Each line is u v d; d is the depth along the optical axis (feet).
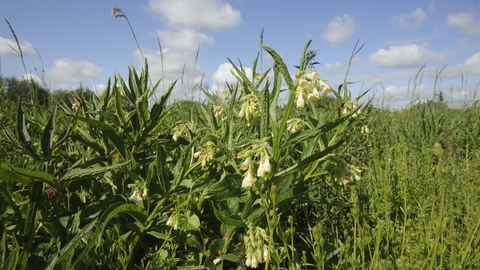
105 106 9.62
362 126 13.78
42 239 7.80
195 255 8.39
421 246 7.45
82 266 7.02
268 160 6.72
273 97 7.10
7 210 8.00
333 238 8.86
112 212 6.68
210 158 8.38
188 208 8.86
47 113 14.92
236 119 7.94
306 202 9.23
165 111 9.50
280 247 7.98
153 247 8.83
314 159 7.25
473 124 20.94
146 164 9.96
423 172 12.28
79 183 8.82
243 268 7.62
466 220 8.43
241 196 8.23
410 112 27.04
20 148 7.27
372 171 12.37
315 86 6.55
